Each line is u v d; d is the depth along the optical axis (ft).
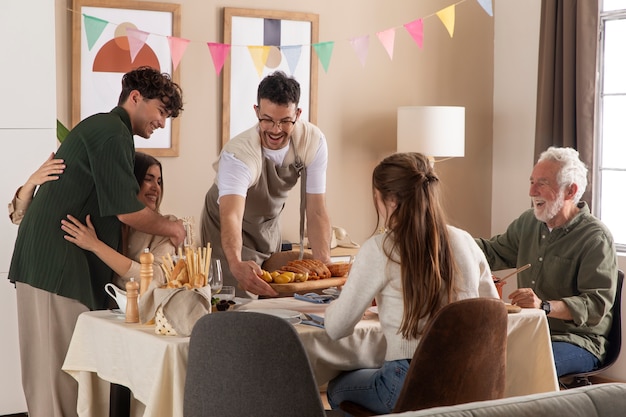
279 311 9.24
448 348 7.69
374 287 8.14
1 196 12.47
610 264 11.34
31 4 12.57
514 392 9.82
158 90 10.55
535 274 11.93
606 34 17.15
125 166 10.18
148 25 15.67
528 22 18.28
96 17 15.20
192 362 7.30
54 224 10.23
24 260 10.39
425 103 18.51
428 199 8.03
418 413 5.50
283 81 11.93
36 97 12.67
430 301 7.94
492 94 19.20
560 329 11.61
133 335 8.32
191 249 8.75
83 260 10.27
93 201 10.36
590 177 16.47
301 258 12.84
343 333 8.39
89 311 10.14
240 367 7.06
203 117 16.31
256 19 16.58
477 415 5.55
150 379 8.02
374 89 17.95
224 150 12.19
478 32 18.97
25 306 10.51
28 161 12.64
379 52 17.98
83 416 9.16
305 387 7.07
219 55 14.79
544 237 11.87
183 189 16.22
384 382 8.21
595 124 16.55
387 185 8.07
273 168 12.45
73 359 9.18
